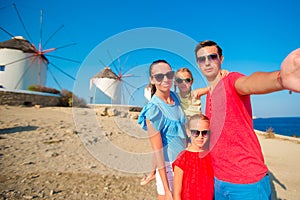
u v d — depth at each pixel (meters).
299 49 0.72
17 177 3.87
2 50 25.05
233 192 1.60
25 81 25.58
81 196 3.35
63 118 11.08
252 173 1.55
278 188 4.24
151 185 3.90
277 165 6.03
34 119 9.98
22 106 16.89
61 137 6.71
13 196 3.19
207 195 1.80
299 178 4.89
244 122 1.57
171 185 1.94
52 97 19.47
